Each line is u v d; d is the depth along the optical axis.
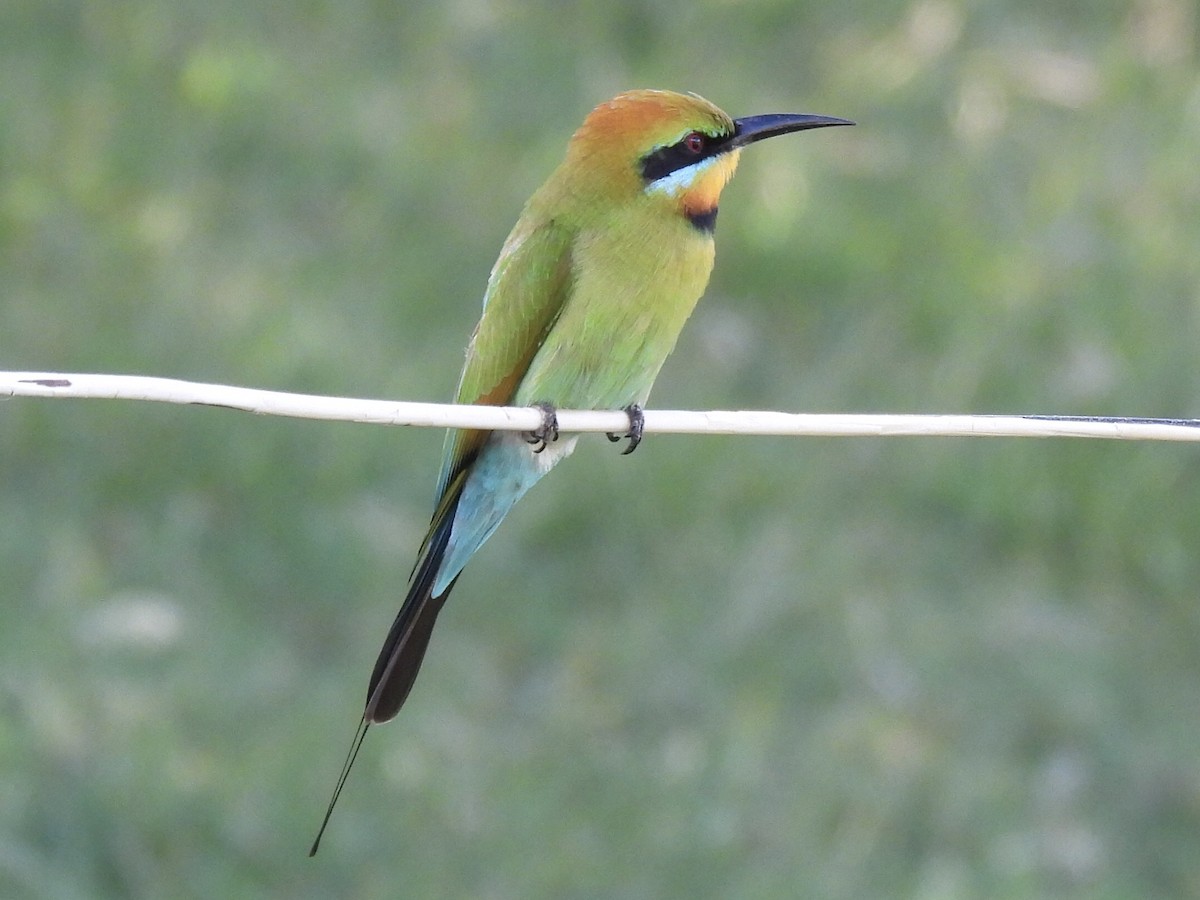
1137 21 17.36
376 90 16.05
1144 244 14.80
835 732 11.13
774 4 17.22
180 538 11.86
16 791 9.82
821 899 10.11
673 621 11.80
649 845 10.44
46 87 15.38
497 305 7.89
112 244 14.10
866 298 14.38
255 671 11.16
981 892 10.20
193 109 15.40
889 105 16.30
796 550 12.21
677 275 7.82
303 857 10.12
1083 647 11.87
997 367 13.60
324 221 14.70
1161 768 11.14
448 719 11.12
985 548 12.52
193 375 12.95
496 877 10.20
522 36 16.72
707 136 7.86
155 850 9.91
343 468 12.52
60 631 11.00
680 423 6.52
